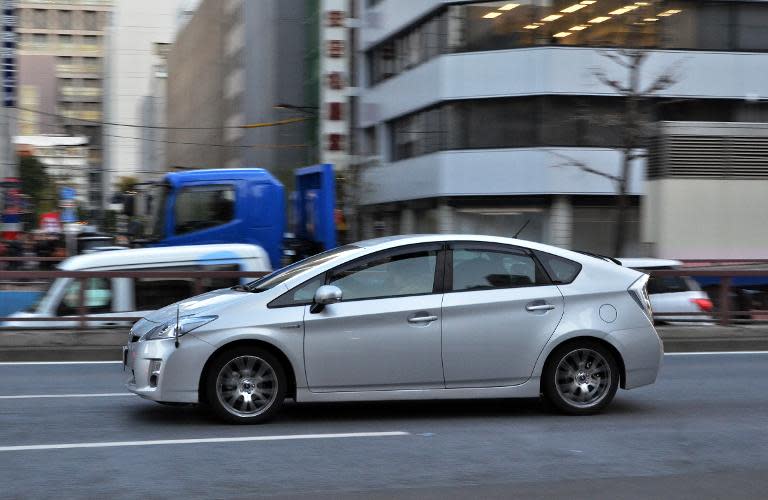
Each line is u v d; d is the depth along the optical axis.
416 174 43.91
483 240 10.40
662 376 13.91
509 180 39.66
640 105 35.66
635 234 39.78
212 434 9.33
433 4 41.59
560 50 38.88
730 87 39.72
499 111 40.03
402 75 45.91
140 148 129.12
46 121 179.12
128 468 7.89
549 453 8.63
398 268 10.13
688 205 27.50
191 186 22.31
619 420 10.34
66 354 15.45
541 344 10.23
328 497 7.03
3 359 15.22
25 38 183.62
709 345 17.56
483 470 7.95
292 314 9.73
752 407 11.27
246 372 9.78
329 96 43.31
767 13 40.09
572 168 38.88
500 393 10.17
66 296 16.42
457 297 10.11
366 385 9.87
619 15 39.22
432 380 9.99
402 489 7.29
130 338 10.17
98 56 188.38
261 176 22.58
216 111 89.00
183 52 112.75
